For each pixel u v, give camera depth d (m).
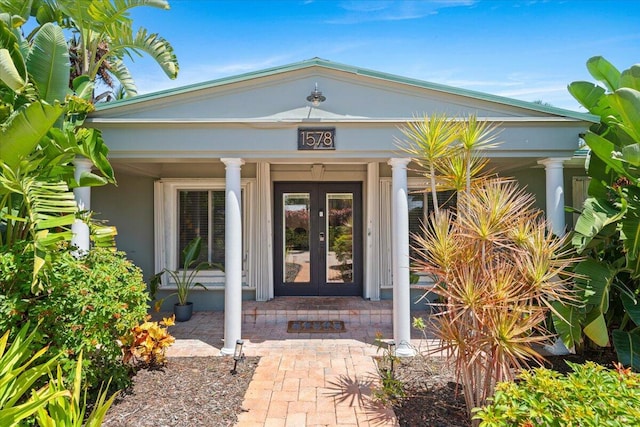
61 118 4.28
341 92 5.20
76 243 5.03
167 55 6.73
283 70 5.09
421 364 4.75
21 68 3.89
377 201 7.65
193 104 5.20
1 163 3.21
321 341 5.83
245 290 7.62
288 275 8.07
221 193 7.72
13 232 3.97
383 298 7.70
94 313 3.37
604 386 2.45
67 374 3.36
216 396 3.98
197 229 7.76
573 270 4.28
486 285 3.10
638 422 2.11
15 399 2.46
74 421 2.55
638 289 4.53
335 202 8.08
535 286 3.02
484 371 3.31
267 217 7.64
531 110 5.16
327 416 3.59
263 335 6.12
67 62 4.31
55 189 3.68
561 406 2.28
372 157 5.23
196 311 7.60
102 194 7.57
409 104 5.20
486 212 3.19
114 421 3.44
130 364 4.59
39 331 3.26
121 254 4.24
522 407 2.34
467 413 3.39
